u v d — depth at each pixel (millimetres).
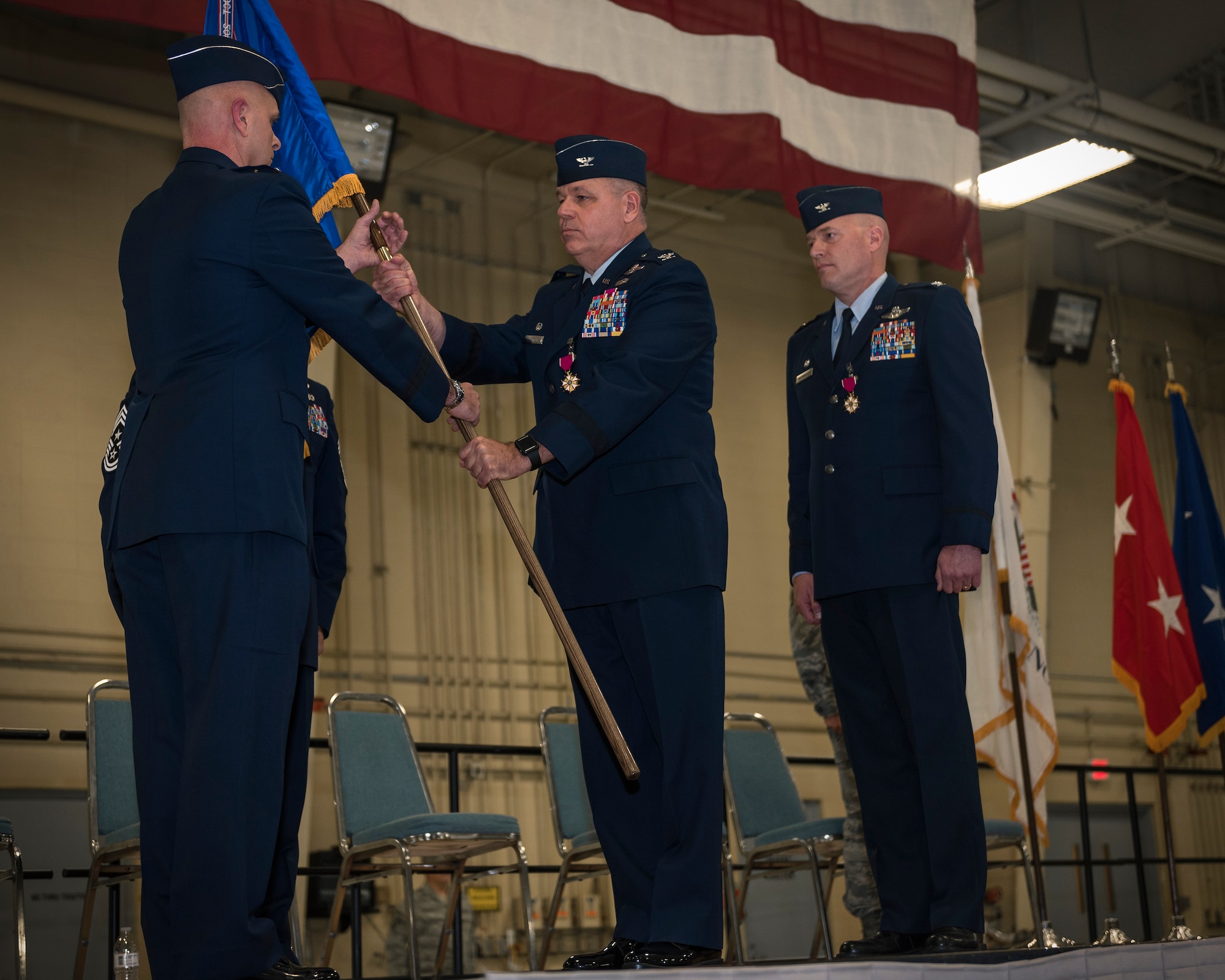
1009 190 10000
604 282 2662
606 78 4387
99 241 8086
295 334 2158
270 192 2127
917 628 2928
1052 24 10203
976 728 4449
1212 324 12789
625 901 2553
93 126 8203
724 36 4715
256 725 1979
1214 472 12359
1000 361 11227
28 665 7352
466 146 9867
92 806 3629
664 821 2449
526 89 4188
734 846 6188
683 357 2523
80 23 8211
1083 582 11180
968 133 5359
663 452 2549
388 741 4320
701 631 2506
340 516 3393
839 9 5121
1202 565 5570
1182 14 9938
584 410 2408
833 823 4219
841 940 9906
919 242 5125
